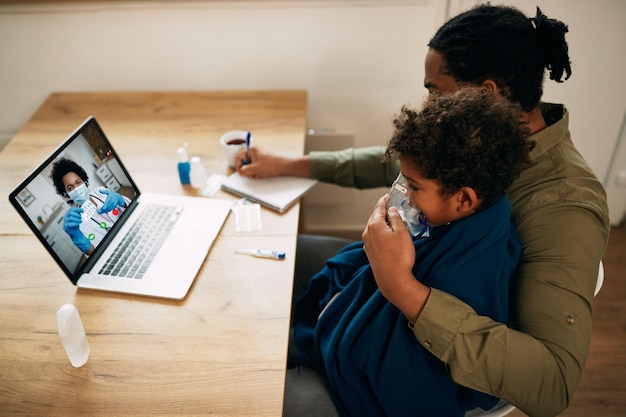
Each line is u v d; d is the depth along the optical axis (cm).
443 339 79
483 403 88
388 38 172
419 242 86
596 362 163
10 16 168
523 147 73
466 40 90
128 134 149
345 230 221
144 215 117
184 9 167
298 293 127
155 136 148
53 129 153
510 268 84
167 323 92
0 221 118
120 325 92
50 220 95
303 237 142
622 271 196
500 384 79
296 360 109
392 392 87
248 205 121
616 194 206
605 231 87
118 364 85
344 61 177
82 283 100
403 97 184
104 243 107
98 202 108
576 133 190
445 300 79
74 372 84
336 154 134
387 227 83
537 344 79
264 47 175
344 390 93
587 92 179
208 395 80
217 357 86
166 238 110
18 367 86
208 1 165
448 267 81
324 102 187
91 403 80
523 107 93
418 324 80
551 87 179
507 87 91
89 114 161
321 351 99
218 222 115
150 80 183
